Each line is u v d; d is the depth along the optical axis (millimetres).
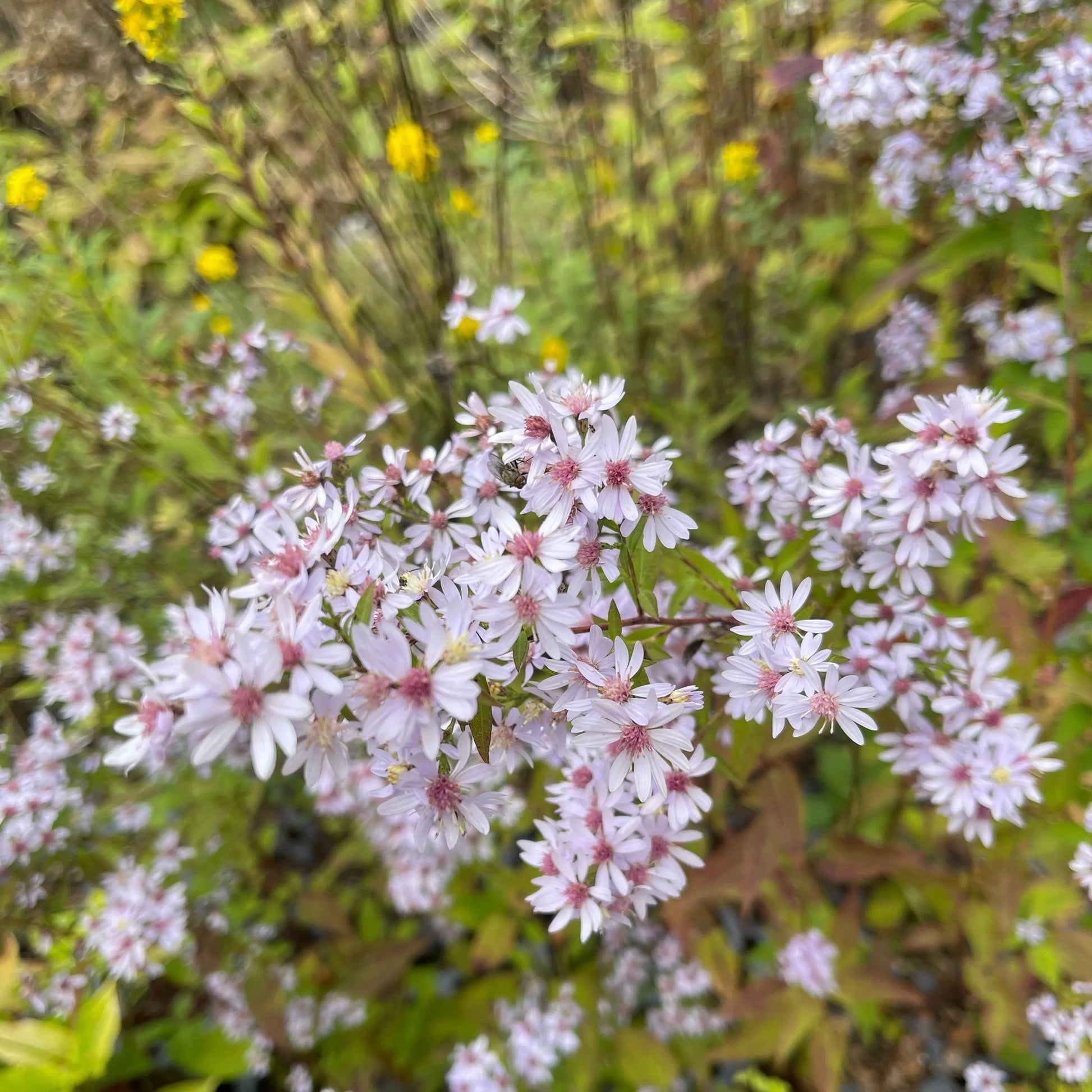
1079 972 184
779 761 180
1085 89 184
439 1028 234
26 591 239
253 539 170
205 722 113
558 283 299
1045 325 213
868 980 197
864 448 153
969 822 165
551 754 156
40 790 209
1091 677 174
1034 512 199
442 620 124
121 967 201
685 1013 221
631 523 133
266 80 262
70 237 244
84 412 240
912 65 206
